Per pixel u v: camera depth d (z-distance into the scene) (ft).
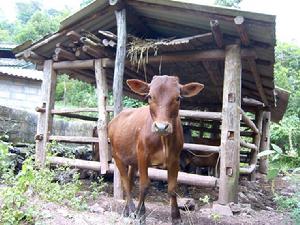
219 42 12.35
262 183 20.24
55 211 9.40
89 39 13.78
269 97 19.72
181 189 15.70
